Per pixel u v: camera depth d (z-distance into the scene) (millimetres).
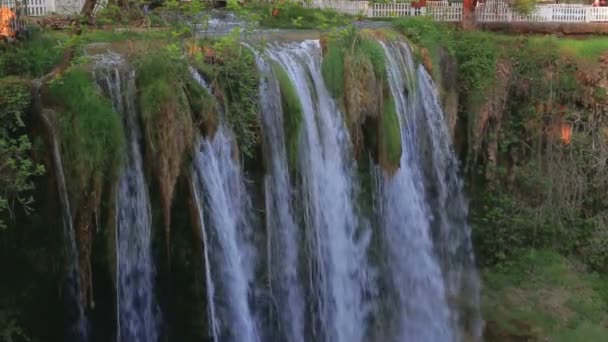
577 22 23562
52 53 13438
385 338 16969
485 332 17562
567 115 19484
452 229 18641
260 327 14867
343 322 16109
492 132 19141
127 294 13109
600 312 17812
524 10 23094
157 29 15562
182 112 12703
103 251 12688
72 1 19469
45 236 12445
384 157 15930
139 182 12789
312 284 15469
